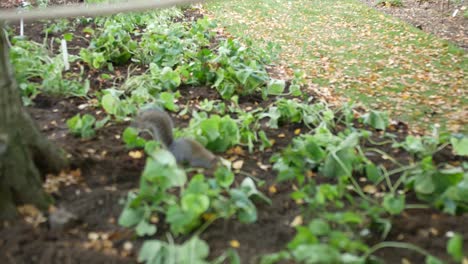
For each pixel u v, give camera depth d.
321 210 3.31
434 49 8.09
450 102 5.93
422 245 3.03
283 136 4.64
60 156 3.76
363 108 5.66
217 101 5.48
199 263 2.68
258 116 5.02
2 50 3.56
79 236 3.09
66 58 6.12
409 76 6.89
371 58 7.72
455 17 10.32
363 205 3.23
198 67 6.00
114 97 4.88
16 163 3.26
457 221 3.22
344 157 3.80
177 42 6.81
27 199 3.26
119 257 2.89
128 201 3.29
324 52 8.05
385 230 3.08
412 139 4.25
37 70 5.58
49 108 5.13
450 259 2.88
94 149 4.14
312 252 2.61
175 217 2.98
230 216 3.28
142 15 8.60
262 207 3.45
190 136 4.18
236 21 9.95
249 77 5.69
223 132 4.25
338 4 11.66
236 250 3.02
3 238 2.99
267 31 9.30
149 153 3.76
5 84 3.44
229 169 3.85
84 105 5.18
